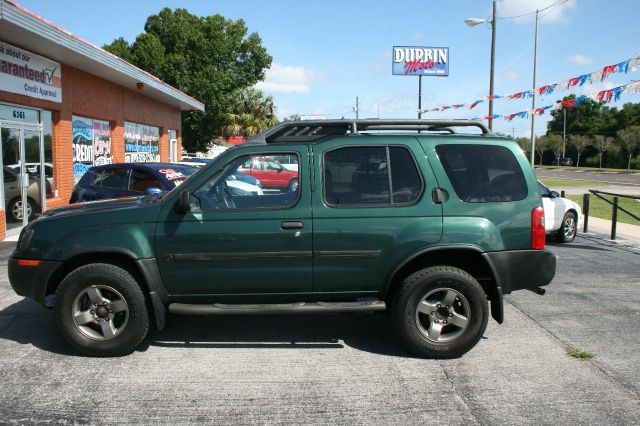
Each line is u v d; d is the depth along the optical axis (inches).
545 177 1839.3
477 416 137.4
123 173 362.9
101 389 151.6
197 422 133.6
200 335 198.2
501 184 177.8
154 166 366.9
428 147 178.2
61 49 427.2
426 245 171.5
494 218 174.7
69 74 503.8
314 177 173.6
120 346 173.2
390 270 173.5
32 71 434.3
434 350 173.8
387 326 209.6
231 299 176.2
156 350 182.5
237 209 171.8
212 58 1419.8
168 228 170.7
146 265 169.9
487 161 179.5
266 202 174.9
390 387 154.6
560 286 275.1
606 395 149.5
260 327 207.9
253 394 149.5
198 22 1438.2
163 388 152.8
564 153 3265.3
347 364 171.6
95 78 564.4
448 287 172.6
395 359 175.9
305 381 158.4
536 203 177.6
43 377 159.2
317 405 143.2
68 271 180.7
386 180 175.9
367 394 149.9
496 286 174.6
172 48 1400.1
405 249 171.8
